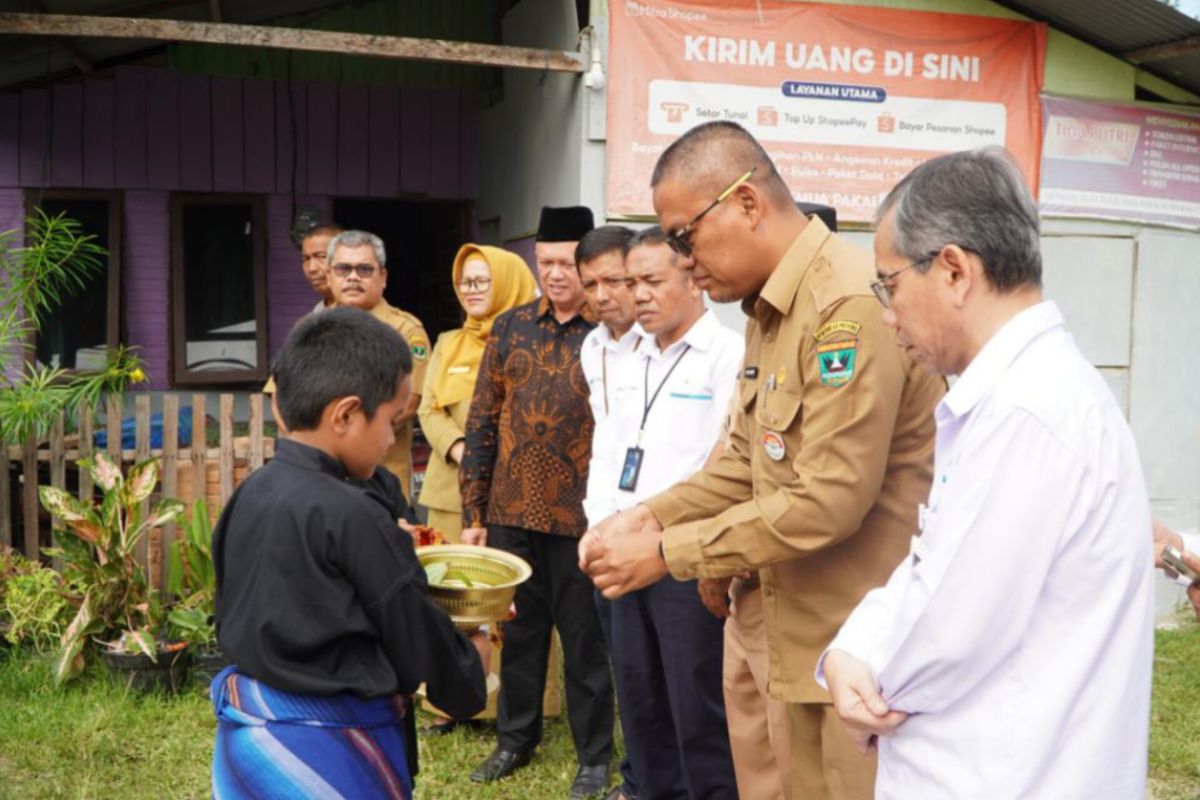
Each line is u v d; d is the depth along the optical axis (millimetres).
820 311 2066
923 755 1502
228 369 8383
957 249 1472
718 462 2510
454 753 3996
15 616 4789
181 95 8148
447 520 4215
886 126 5625
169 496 5188
